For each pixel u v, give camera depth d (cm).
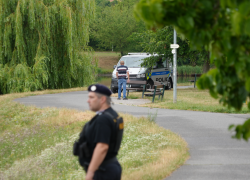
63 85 7338
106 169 825
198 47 534
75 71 7394
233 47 491
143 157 1736
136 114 3269
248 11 428
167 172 1449
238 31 440
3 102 4381
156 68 6062
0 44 6581
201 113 3309
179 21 500
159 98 4541
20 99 4881
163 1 502
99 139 802
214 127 2591
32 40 6638
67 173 1570
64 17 6800
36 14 6562
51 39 6812
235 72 541
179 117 3070
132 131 2409
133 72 5728
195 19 514
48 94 5706
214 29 515
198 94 5159
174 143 2005
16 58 6631
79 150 840
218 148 1947
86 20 7388
